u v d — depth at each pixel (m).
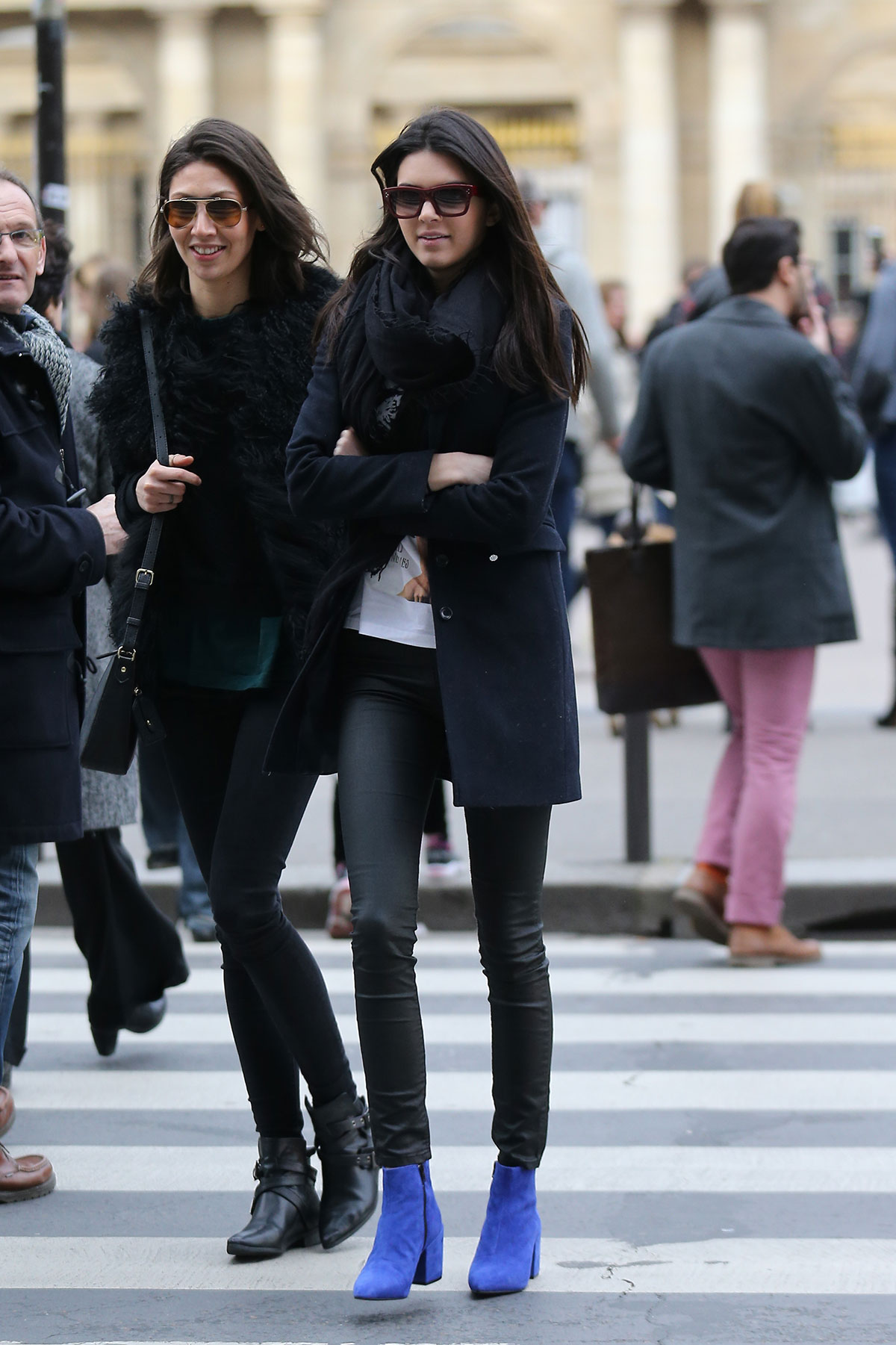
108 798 15.12
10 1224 12.80
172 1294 11.50
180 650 11.94
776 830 19.36
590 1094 15.54
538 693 11.00
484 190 10.84
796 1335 10.86
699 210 88.12
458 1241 12.38
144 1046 17.05
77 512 12.53
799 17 87.19
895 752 28.84
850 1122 14.84
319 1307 11.26
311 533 11.57
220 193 11.47
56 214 24.06
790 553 18.70
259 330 11.67
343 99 88.62
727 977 19.31
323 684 11.12
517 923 11.17
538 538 11.12
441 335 10.56
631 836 22.08
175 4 86.81
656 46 86.44
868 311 34.88
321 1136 12.14
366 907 10.73
